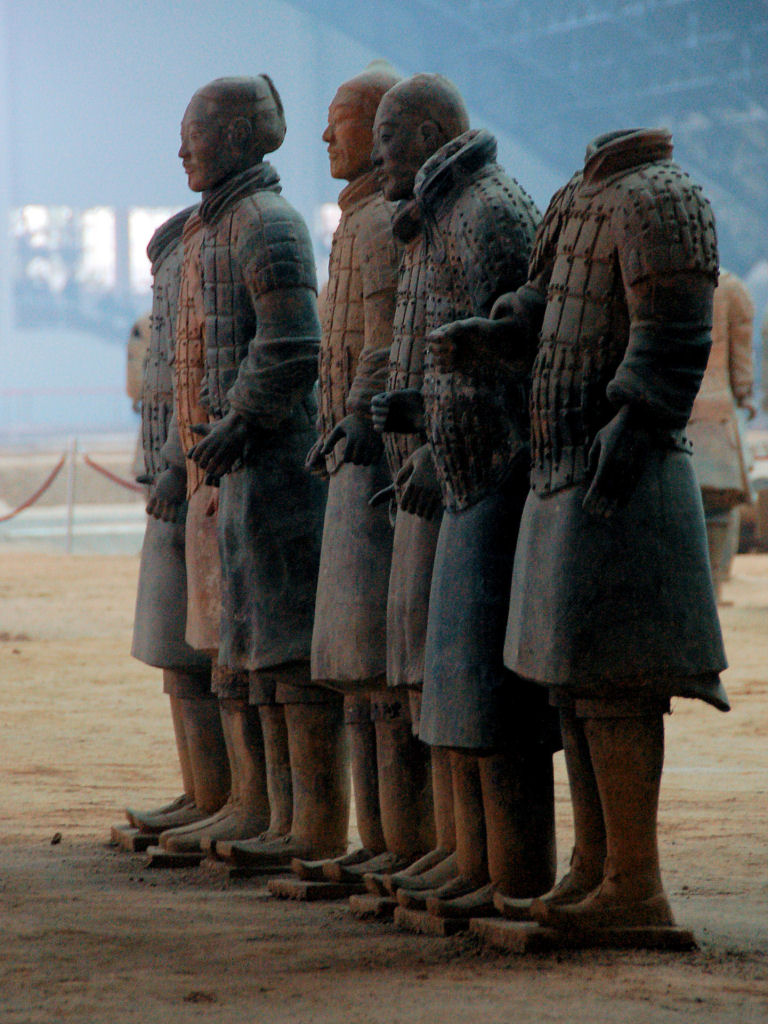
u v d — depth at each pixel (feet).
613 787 34.14
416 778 42.91
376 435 42.73
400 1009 29.30
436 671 37.29
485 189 37.86
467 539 37.14
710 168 319.27
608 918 34.24
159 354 55.42
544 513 34.32
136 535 205.16
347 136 44.57
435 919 36.88
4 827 56.70
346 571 43.27
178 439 53.78
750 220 324.19
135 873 47.70
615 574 33.24
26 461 255.70
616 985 30.96
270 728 48.19
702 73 303.27
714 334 125.29
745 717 84.28
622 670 33.12
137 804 61.21
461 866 38.60
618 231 33.14
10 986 31.60
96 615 132.16
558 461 34.22
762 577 158.30
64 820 58.18
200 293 49.52
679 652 33.35
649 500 33.47
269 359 46.65
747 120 310.65
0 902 42.04
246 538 47.11
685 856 49.88
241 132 48.83
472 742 36.52
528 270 37.17
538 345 35.81
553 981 31.37
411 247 40.81
